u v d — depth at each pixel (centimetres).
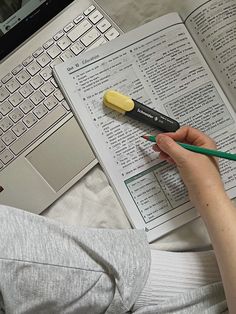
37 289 57
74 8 65
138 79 65
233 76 66
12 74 64
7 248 56
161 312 59
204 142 62
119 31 66
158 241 64
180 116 65
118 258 58
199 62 66
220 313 59
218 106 66
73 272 57
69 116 64
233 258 54
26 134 63
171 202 64
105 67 65
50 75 64
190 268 61
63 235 59
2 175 63
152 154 64
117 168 64
